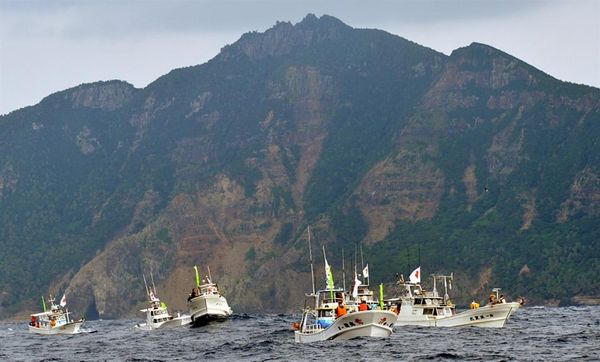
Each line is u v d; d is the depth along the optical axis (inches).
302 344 6958.7
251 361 6235.2
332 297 6958.7
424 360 6003.9
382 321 6638.8
